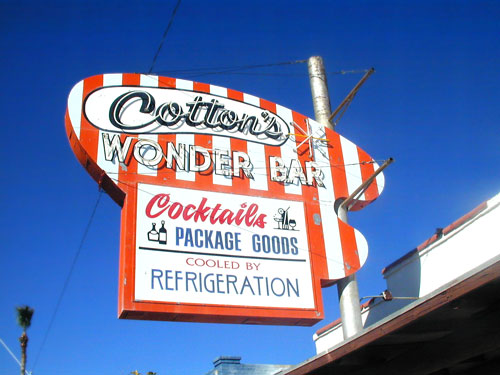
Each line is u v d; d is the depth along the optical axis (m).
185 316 10.80
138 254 10.89
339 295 12.62
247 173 12.73
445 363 6.42
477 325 5.94
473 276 5.11
